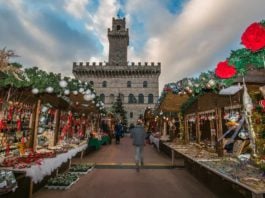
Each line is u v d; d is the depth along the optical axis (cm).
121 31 5081
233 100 507
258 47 269
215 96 595
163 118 1471
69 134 1004
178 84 694
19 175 365
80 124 1177
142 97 4612
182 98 913
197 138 806
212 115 670
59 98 736
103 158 953
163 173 654
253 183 293
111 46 5075
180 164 795
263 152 366
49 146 739
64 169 648
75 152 756
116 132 1770
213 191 462
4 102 464
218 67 387
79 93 791
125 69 4634
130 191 470
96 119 1666
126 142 1980
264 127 365
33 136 599
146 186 510
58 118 814
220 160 487
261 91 368
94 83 4688
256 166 372
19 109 549
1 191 290
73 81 736
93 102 1001
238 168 383
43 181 490
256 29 262
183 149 727
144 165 780
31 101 597
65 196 432
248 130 397
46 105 704
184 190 480
